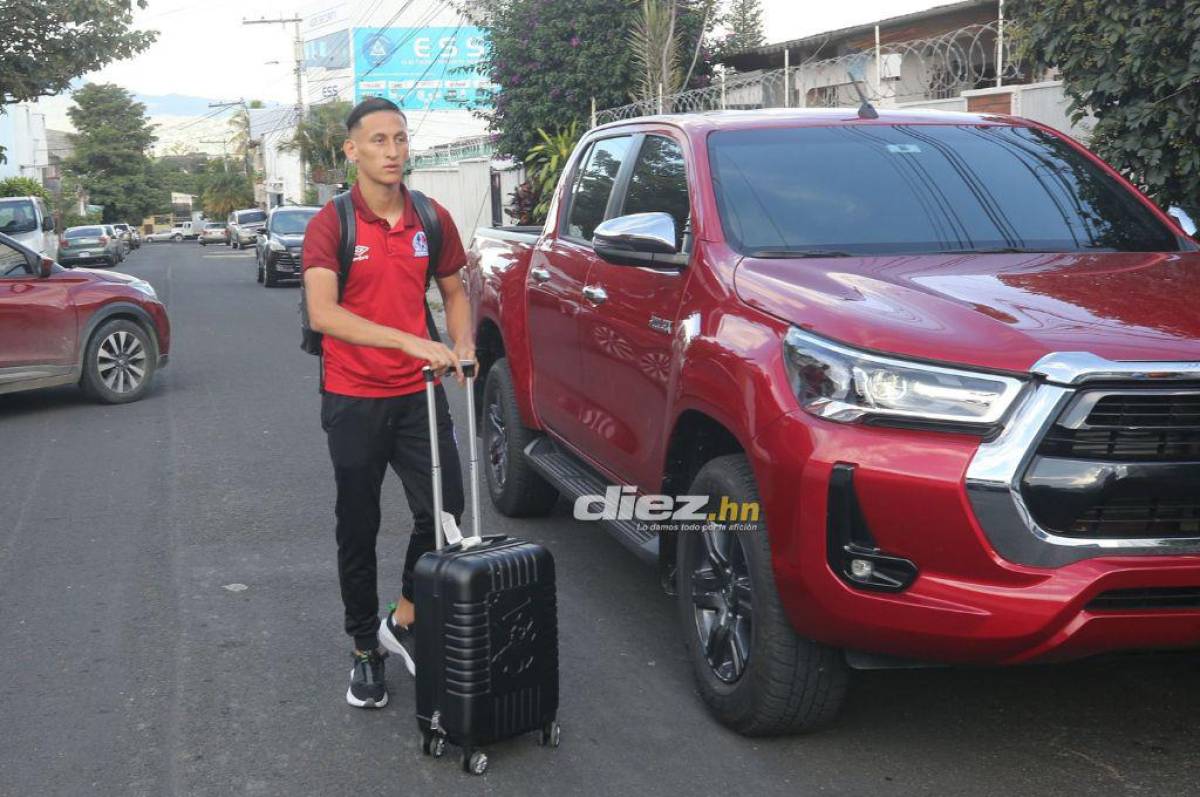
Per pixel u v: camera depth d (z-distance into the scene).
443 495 4.11
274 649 4.67
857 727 3.88
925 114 5.07
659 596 5.24
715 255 4.13
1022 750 3.70
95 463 8.09
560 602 5.16
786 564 3.38
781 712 3.61
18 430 9.38
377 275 3.92
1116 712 3.97
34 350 10.05
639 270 4.61
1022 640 3.05
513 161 20.69
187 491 7.22
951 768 3.58
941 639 3.14
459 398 10.14
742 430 3.57
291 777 3.63
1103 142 7.82
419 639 3.62
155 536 6.27
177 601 5.24
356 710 4.11
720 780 3.54
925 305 3.44
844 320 3.39
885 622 3.20
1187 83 7.01
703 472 3.88
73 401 10.74
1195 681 4.21
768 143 4.64
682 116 5.06
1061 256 4.07
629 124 5.50
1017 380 3.08
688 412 4.03
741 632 3.77
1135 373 3.02
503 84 19.59
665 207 4.71
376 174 3.85
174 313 19.89
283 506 6.84
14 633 4.88
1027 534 3.05
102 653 4.65
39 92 23.47
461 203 28.81
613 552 5.87
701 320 4.00
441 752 3.74
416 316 4.04
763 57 19.66
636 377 4.52
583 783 3.55
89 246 40.28
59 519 6.63
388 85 60.31
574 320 5.21
